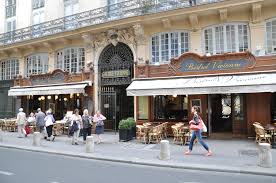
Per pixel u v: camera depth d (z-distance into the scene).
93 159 10.98
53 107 22.19
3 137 17.64
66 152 12.10
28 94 21.52
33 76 22.03
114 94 19.14
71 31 19.92
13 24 26.39
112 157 10.84
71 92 19.11
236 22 15.40
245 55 13.91
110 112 19.20
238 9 15.01
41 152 12.67
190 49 16.38
